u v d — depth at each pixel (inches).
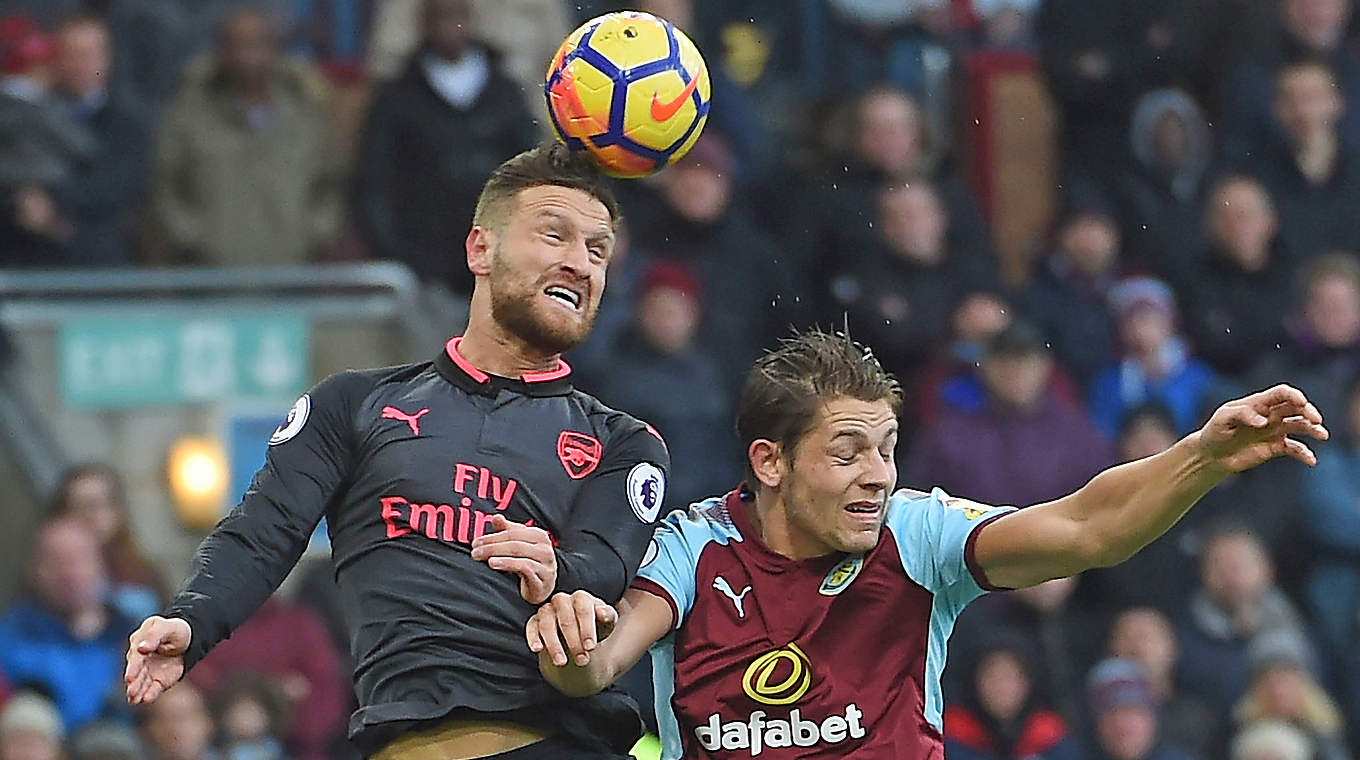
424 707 597.9
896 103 1424.7
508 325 623.5
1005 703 1229.1
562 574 592.7
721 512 657.0
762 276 1417.3
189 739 1150.3
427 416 623.2
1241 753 1295.5
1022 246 1558.8
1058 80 1568.7
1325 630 1395.2
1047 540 617.0
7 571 1232.8
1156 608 1328.7
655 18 661.9
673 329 1341.0
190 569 601.6
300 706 1197.7
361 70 1536.7
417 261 1374.3
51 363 1249.4
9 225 1347.2
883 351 1396.4
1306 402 569.9
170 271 1299.2
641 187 1412.4
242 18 1357.0
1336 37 1571.1
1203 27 1567.4
